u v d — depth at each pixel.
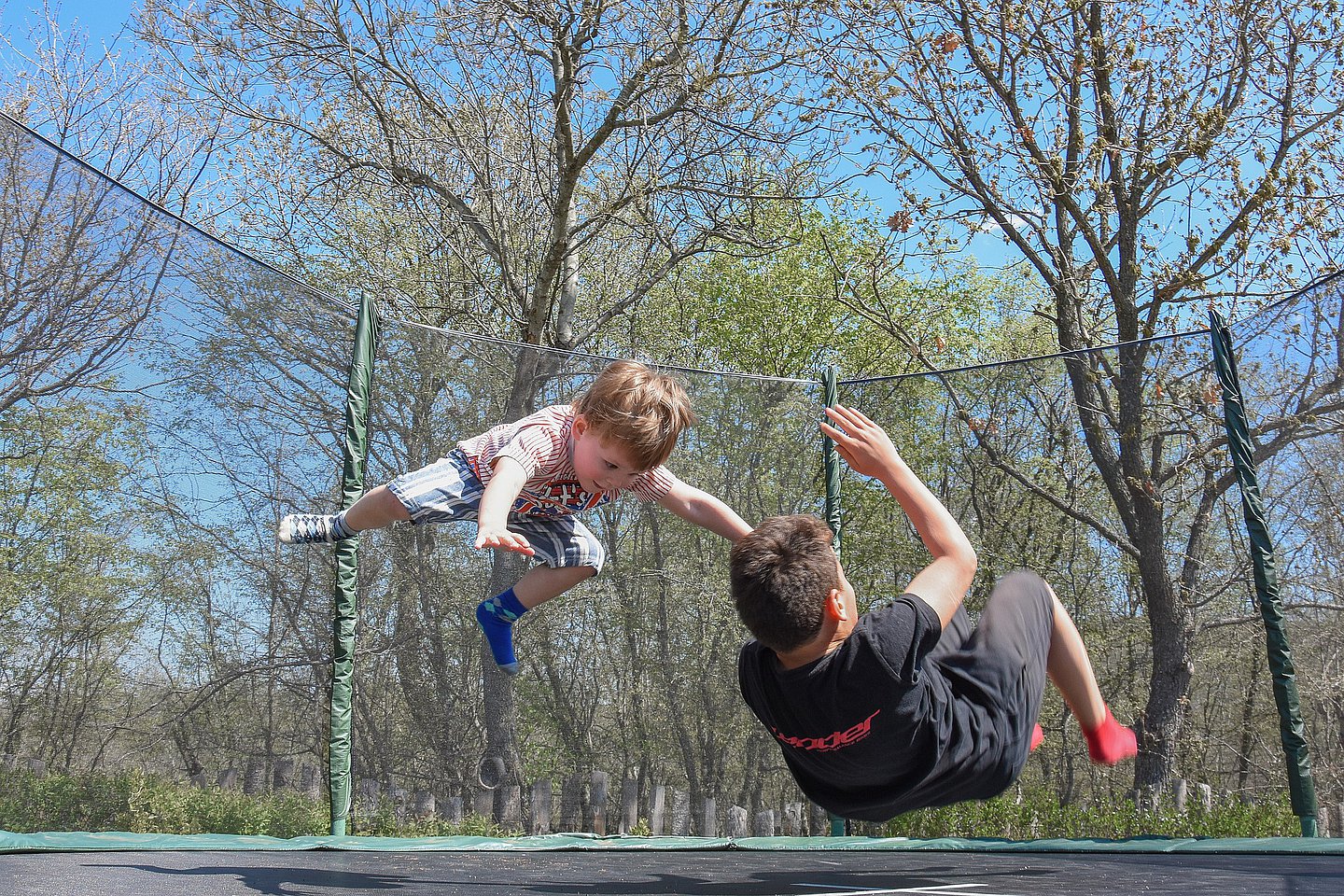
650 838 3.73
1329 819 4.07
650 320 12.65
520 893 1.74
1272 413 4.35
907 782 1.64
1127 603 4.61
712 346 13.55
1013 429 4.88
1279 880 1.98
